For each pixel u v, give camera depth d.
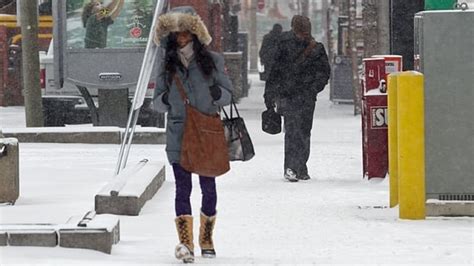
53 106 46.25
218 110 16.86
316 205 23.25
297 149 28.23
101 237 16.67
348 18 62.84
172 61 16.52
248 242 18.27
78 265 15.52
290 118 28.23
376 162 27.52
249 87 86.38
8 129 38.44
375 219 21.00
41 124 42.94
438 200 21.00
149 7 40.12
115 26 40.19
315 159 33.94
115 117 41.34
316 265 15.71
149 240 18.33
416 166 20.64
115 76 40.16
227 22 74.50
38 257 16.08
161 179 26.17
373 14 52.47
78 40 40.22
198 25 16.55
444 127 20.89
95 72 40.22
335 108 63.47
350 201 23.98
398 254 16.73
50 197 23.77
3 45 65.50
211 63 16.53
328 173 30.19
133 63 40.19
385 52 51.62
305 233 19.25
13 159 22.55
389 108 22.50
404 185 20.73
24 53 42.53
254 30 123.56
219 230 19.64
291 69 28.22
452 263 15.78
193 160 16.28
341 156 34.88
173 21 16.52
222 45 68.62
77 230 16.67
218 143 16.45
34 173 28.28
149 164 26.56
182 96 16.47
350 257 16.45
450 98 20.86
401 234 18.94
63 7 40.12
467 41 20.83
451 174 20.94
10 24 65.56
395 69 27.45
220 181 28.06
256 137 43.69
